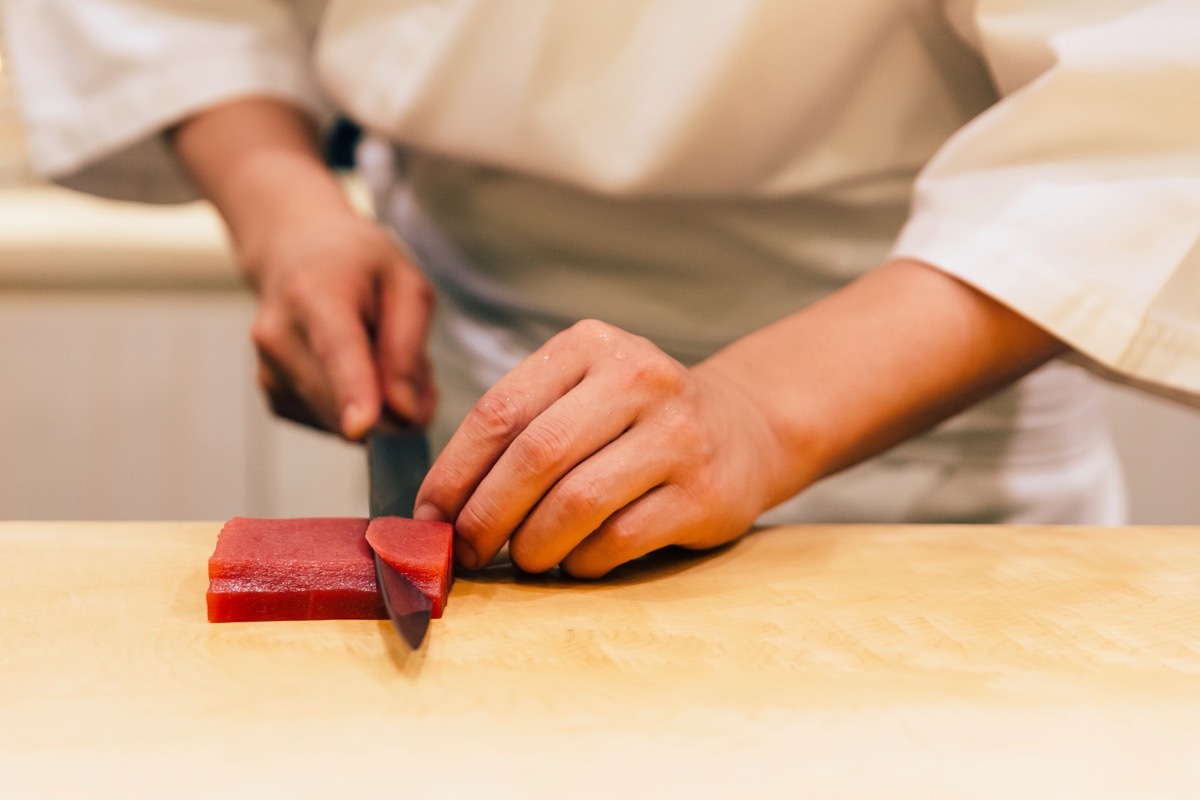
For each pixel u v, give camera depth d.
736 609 0.49
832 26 0.67
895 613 0.49
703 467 0.51
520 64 0.72
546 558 0.50
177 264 1.51
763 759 0.36
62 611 0.47
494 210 0.83
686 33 0.68
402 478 0.60
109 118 0.92
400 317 0.74
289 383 0.78
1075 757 0.37
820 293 0.81
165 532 0.58
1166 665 0.44
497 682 0.41
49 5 0.97
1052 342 0.59
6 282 1.48
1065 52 0.58
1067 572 0.54
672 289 0.81
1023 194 0.58
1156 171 0.57
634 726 0.38
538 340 0.87
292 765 0.35
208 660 0.42
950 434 0.82
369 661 0.43
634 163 0.73
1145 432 1.66
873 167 0.75
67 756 0.35
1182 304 0.57
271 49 0.94
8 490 1.65
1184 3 0.58
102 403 1.64
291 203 0.81
